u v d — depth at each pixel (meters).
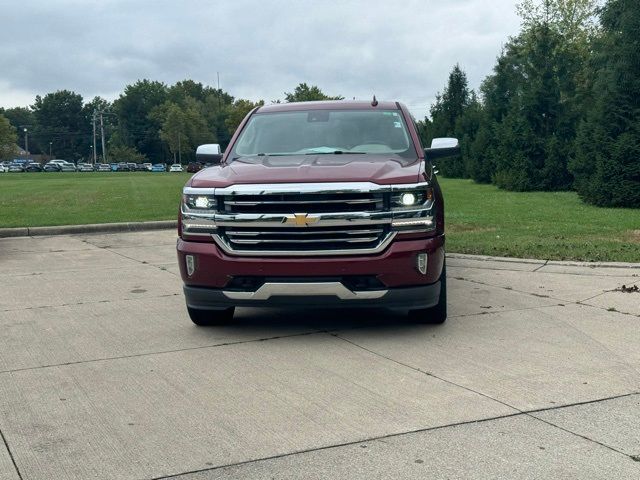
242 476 3.50
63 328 6.64
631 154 18.42
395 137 7.07
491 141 34.81
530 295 7.66
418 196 5.85
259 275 5.79
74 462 3.71
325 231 5.74
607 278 8.45
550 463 3.56
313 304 5.79
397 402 4.46
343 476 3.47
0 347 6.00
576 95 29.17
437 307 6.29
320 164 6.25
